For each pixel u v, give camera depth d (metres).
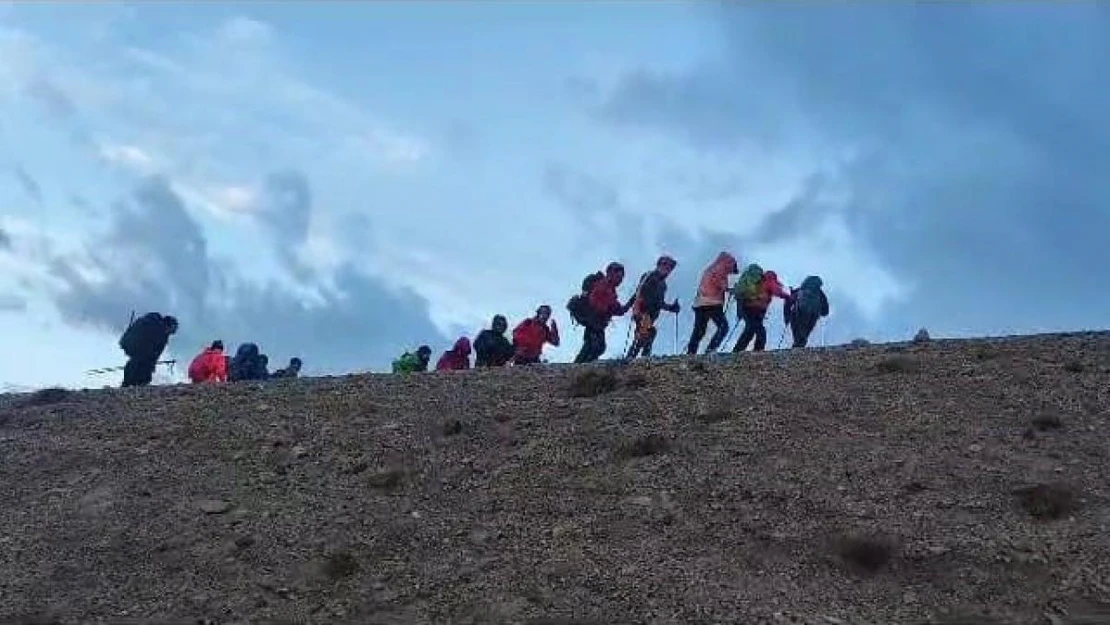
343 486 13.28
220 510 12.85
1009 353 15.84
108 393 18.22
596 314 20.45
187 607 10.90
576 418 14.64
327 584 11.18
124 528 12.62
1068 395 13.86
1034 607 9.73
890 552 10.66
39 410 17.23
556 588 10.70
